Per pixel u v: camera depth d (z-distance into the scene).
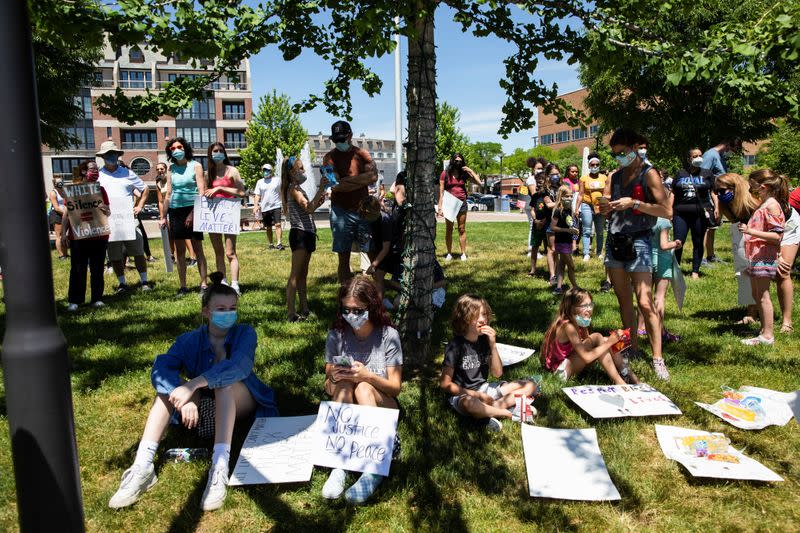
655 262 5.25
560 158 77.06
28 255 1.79
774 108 4.05
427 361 4.76
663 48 4.18
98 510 2.85
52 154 57.00
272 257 11.74
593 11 4.48
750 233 5.12
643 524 2.75
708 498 2.94
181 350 3.51
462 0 4.83
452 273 9.05
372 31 3.62
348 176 5.77
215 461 3.05
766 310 5.18
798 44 3.51
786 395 3.98
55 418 1.86
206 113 61.38
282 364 4.79
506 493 2.99
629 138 4.31
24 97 1.74
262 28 4.34
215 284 3.46
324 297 7.45
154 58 57.22
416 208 4.52
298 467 3.16
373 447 3.21
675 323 5.94
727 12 16.39
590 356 4.26
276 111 45.88
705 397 4.11
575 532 2.68
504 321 6.13
